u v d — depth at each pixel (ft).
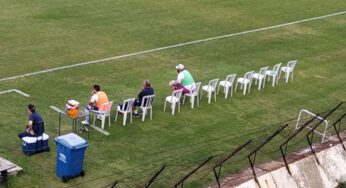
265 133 94.07
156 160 82.58
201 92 109.50
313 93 114.32
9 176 74.23
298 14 176.24
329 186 85.10
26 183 73.67
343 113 104.32
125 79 114.42
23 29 142.82
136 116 95.76
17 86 106.73
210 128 94.63
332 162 88.28
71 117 87.15
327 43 149.48
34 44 132.26
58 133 88.43
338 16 176.96
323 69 129.08
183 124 95.35
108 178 76.64
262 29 157.69
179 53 132.87
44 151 82.02
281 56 135.74
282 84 117.39
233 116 100.07
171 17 163.02
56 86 108.17
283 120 100.01
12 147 82.99
